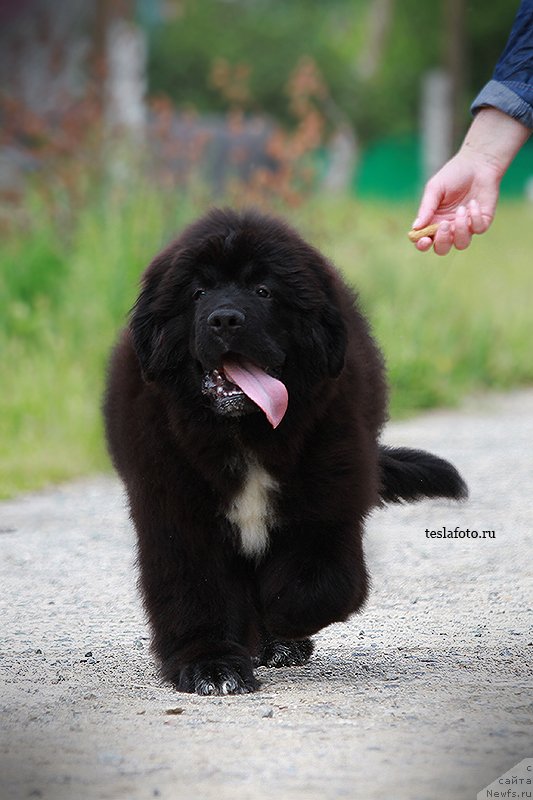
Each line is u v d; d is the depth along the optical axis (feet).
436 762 22.86
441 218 31.14
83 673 31.19
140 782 22.06
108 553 46.57
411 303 92.68
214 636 30.48
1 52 86.53
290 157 87.45
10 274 78.79
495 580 41.78
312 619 30.30
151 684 30.12
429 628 35.78
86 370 69.92
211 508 30.45
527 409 85.25
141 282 30.99
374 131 242.58
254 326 29.22
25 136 91.20
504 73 30.83
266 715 26.61
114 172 85.20
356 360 31.86
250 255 30.04
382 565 44.14
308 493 30.19
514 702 27.17
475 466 63.05
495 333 99.09
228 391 29.09
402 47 258.37
